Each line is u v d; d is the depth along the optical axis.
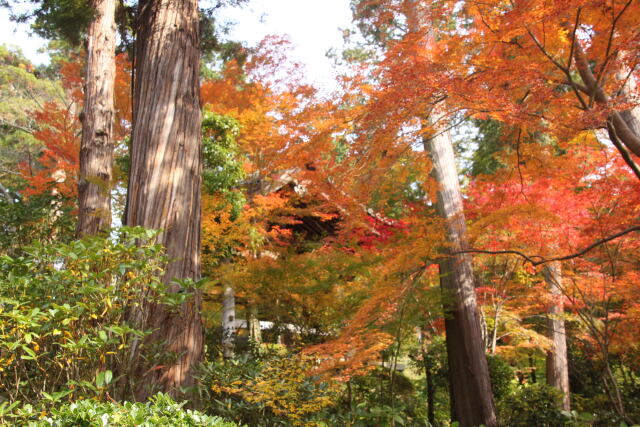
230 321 8.86
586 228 7.32
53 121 11.56
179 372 4.16
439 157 9.69
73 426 2.21
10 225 7.54
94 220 7.13
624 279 7.68
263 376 4.55
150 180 4.74
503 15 5.02
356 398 8.66
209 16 9.18
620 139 5.21
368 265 7.82
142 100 5.07
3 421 2.35
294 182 10.30
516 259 9.77
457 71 5.14
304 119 7.99
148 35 5.26
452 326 9.39
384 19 6.80
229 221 9.10
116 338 3.16
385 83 5.05
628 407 10.19
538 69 4.73
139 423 2.24
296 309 7.90
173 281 3.64
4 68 18.27
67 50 17.05
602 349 8.25
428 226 7.50
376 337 5.91
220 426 2.50
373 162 6.36
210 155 9.45
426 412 10.91
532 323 12.66
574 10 5.14
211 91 11.35
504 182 7.50
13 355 2.68
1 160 17.83
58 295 3.07
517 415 8.69
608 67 4.76
